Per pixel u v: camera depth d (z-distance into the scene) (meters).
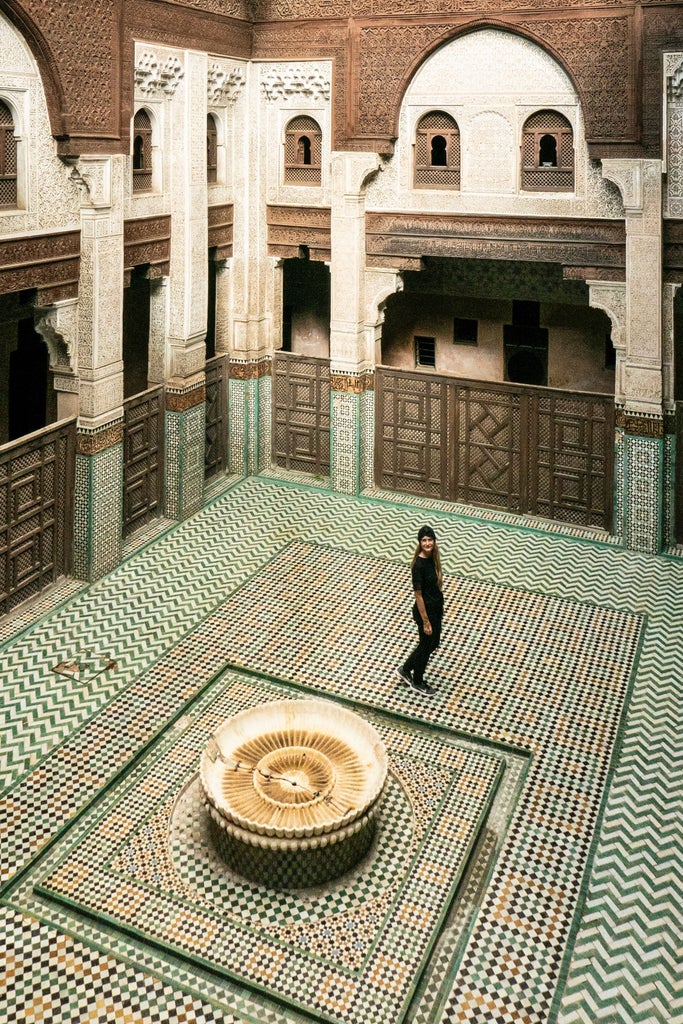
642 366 7.04
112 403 6.60
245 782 4.30
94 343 6.29
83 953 3.74
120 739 4.99
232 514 7.95
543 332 8.48
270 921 3.88
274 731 4.67
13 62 5.42
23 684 5.49
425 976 3.67
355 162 7.55
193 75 7.00
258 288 8.30
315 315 9.28
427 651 5.34
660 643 6.01
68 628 6.11
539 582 6.83
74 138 5.83
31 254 5.72
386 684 5.52
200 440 7.86
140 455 7.36
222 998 3.56
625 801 4.60
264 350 8.59
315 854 3.97
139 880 4.07
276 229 8.16
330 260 7.96
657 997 3.55
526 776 4.79
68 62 5.71
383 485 8.52
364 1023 3.43
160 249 7.07
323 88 7.58
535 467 7.82
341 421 8.26
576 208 7.02
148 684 5.50
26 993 3.55
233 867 4.12
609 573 6.98
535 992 3.58
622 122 6.65
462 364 8.90
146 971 3.67
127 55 6.24
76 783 4.65
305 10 7.47
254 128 7.93
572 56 6.70
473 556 7.23
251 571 6.93
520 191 7.17
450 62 7.15
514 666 5.73
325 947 3.76
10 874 4.09
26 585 6.31
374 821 4.31
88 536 6.61
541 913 3.94
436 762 4.87
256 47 7.75
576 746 5.00
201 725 5.16
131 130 6.44
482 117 7.15
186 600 6.48
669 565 7.12
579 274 7.12
